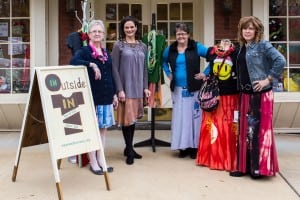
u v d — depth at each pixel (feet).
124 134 19.71
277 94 25.23
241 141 17.35
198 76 19.52
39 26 26.09
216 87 18.25
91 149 15.83
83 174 18.03
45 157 20.77
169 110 28.73
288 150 22.18
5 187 16.37
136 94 19.16
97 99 17.71
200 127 19.48
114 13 28.60
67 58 27.37
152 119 22.17
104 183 16.75
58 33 27.35
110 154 21.38
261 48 16.65
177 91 20.04
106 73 17.97
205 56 19.69
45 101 15.02
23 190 16.02
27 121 16.40
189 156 20.79
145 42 20.85
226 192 15.70
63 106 15.39
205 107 18.31
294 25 25.63
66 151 15.15
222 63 18.08
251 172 17.10
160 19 28.43
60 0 27.43
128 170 18.45
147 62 20.57
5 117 26.76
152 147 22.16
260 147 16.87
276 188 16.16
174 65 19.88
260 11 25.35
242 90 17.22
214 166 18.53
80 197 15.20
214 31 27.02
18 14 26.30
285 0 25.59
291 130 26.53
